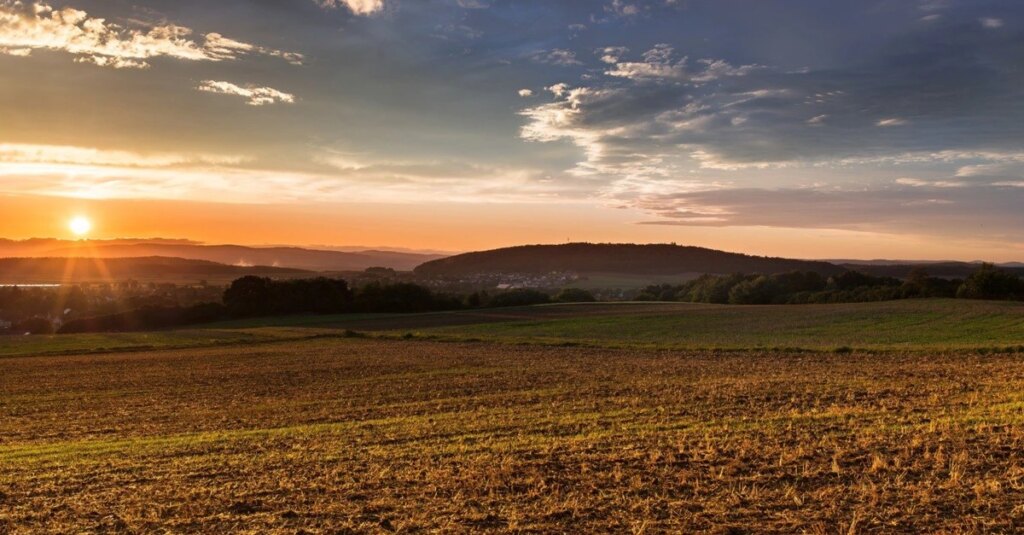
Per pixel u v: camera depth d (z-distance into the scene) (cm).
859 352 3950
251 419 2305
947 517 969
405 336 6153
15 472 1486
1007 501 1021
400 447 1625
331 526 1017
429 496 1158
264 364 4269
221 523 1050
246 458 1563
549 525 987
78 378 3728
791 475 1201
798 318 6731
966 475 1160
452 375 3366
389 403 2541
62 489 1307
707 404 2173
